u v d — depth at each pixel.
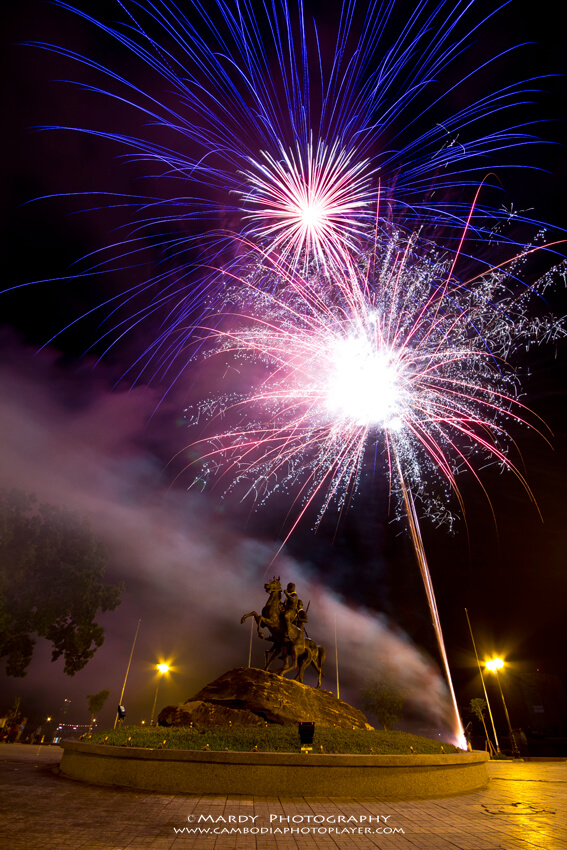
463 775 12.41
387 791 10.79
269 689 15.20
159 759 10.76
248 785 10.34
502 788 13.05
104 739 12.96
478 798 10.98
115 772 10.97
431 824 8.00
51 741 37.84
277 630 17.19
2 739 30.50
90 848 6.12
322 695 16.11
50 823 7.22
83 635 28.58
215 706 14.73
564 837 7.20
